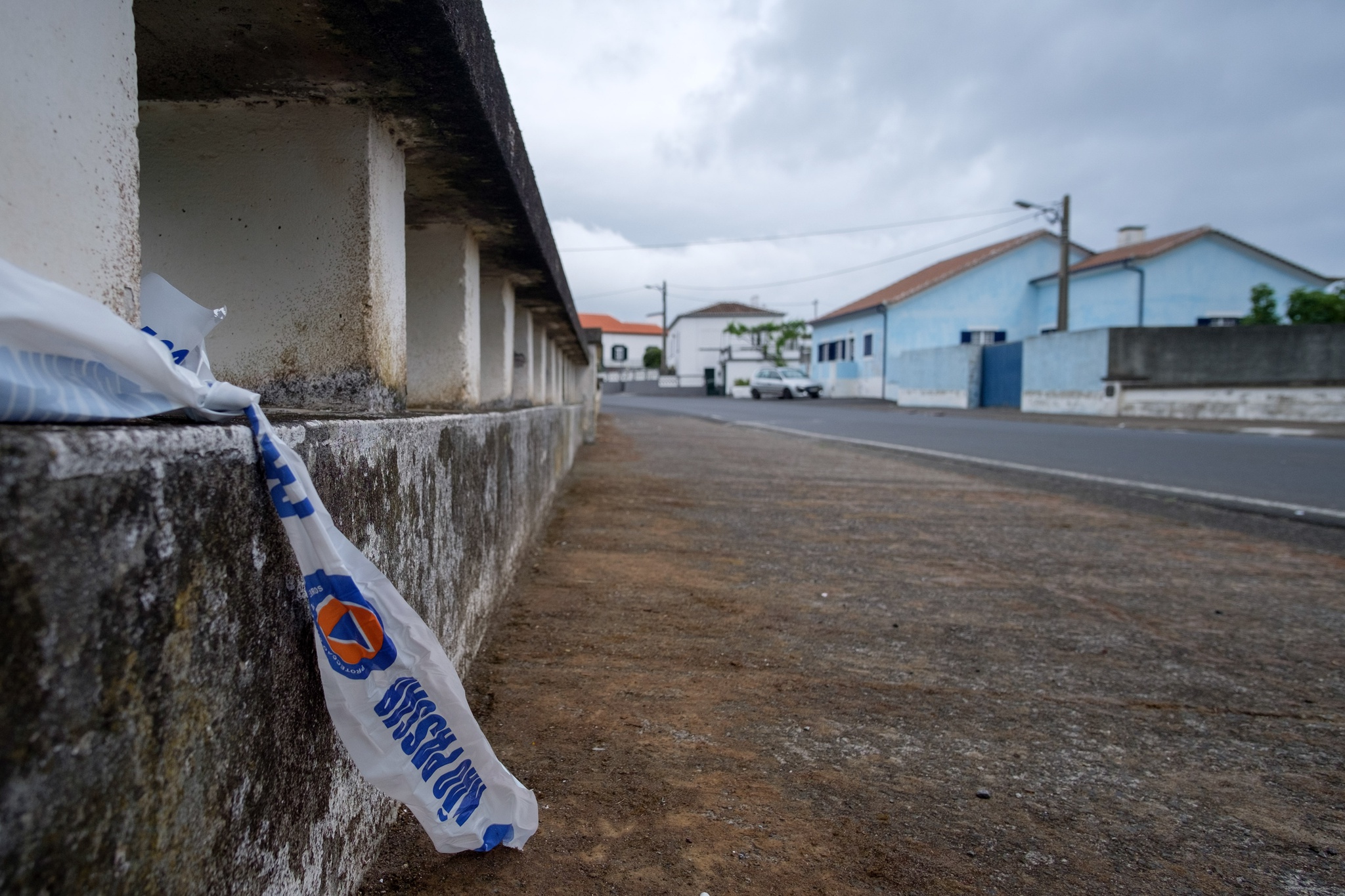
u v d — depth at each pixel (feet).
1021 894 5.89
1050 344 75.97
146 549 2.97
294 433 4.25
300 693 4.35
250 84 7.19
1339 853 6.54
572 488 24.59
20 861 2.36
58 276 3.83
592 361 43.47
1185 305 95.81
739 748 7.99
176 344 4.71
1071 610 12.96
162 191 7.75
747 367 164.45
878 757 7.89
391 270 8.34
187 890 3.25
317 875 4.65
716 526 19.20
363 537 5.27
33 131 3.64
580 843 6.26
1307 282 97.50
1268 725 8.90
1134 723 8.86
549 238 14.84
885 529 19.31
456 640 8.29
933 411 81.97
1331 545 18.01
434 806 5.19
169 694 3.13
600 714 8.63
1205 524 20.30
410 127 8.10
